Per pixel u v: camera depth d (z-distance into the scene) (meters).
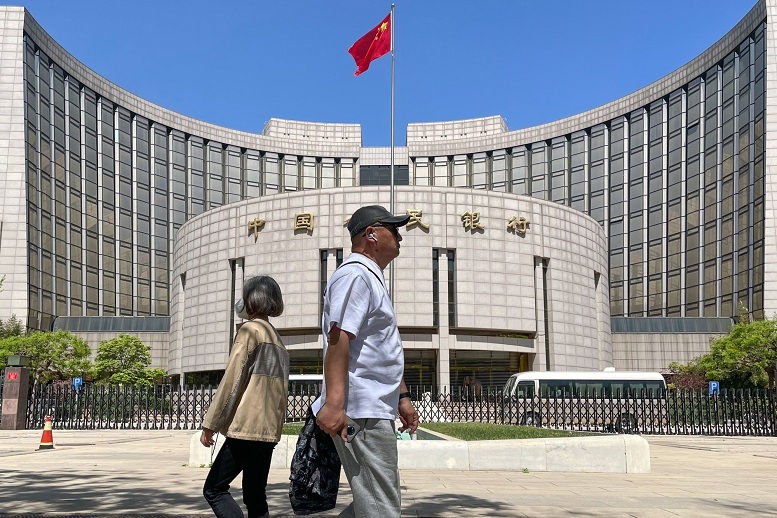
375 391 3.50
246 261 52.44
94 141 75.38
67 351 53.12
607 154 80.38
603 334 58.88
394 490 3.48
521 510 7.63
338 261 50.22
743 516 7.37
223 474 4.56
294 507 3.60
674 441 25.48
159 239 79.81
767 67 62.41
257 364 4.70
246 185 86.44
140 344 55.28
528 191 84.56
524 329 51.25
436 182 88.06
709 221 69.31
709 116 70.75
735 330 48.78
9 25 66.12
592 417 34.06
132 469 12.49
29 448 18.86
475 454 13.32
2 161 63.81
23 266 62.59
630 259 76.81
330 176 89.44
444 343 49.16
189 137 84.56
